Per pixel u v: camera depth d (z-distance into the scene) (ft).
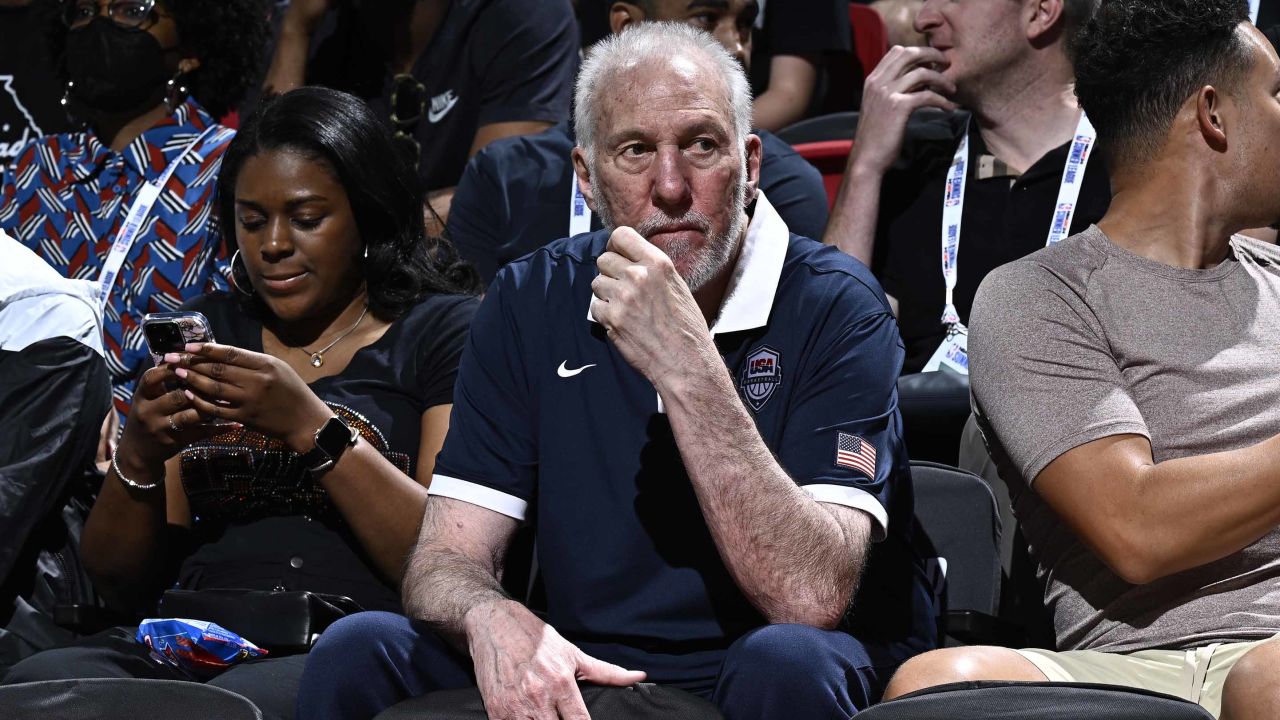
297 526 19.98
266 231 20.42
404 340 20.85
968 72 25.72
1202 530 16.20
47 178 27.22
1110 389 17.26
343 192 20.66
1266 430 17.16
